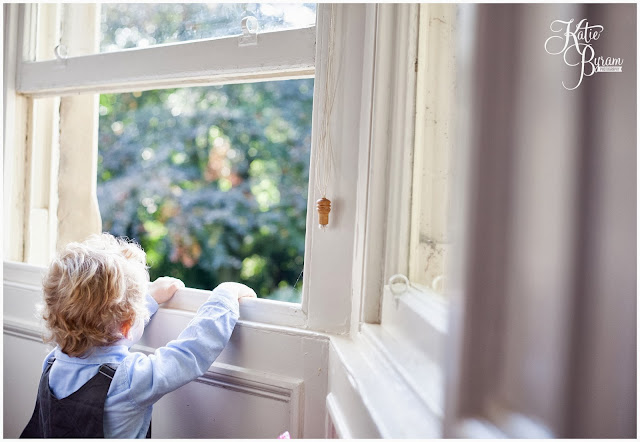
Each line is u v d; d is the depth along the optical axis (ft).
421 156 2.34
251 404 3.26
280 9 3.47
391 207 2.60
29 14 4.50
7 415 4.40
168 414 3.56
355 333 2.88
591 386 1.16
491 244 1.25
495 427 1.23
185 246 11.25
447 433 1.33
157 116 11.50
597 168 1.19
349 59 3.05
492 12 1.26
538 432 1.19
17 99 4.57
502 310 1.23
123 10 4.21
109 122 11.37
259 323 3.31
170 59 3.78
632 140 1.19
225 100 11.42
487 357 1.25
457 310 1.30
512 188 1.23
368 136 2.78
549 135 1.20
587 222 1.18
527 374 1.21
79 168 4.87
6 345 4.40
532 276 1.21
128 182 11.32
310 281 3.18
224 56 3.56
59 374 2.94
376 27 2.72
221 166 11.41
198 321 3.09
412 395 1.88
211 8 3.79
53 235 4.85
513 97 1.23
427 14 2.35
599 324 1.17
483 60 1.26
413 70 2.44
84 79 4.17
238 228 11.27
